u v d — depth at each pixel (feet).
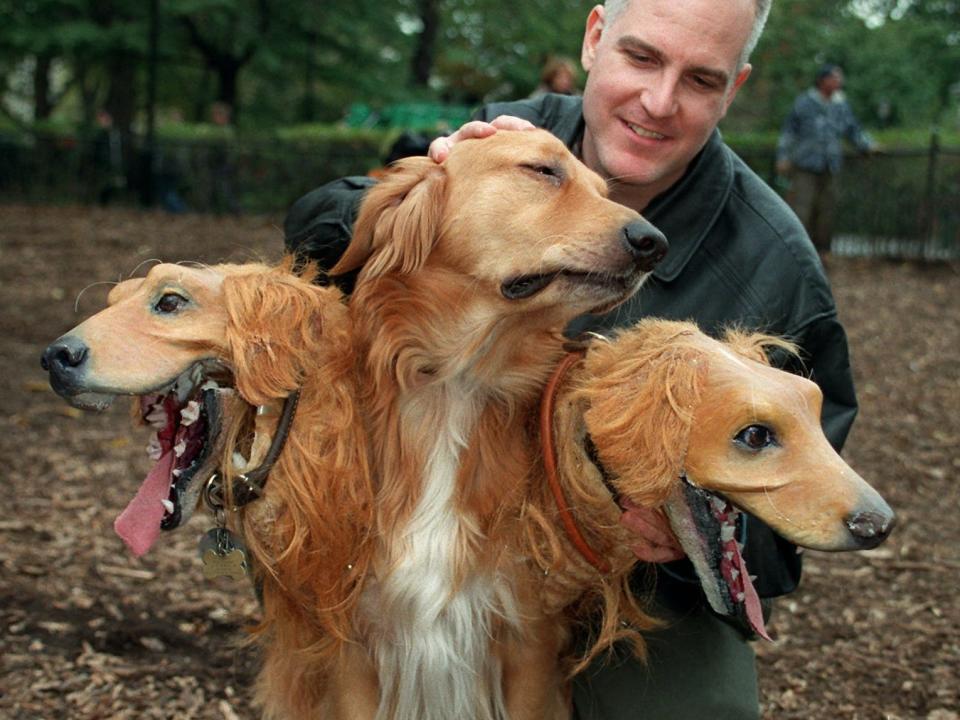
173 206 60.75
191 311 7.14
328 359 7.45
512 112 10.35
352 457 7.38
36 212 55.21
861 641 13.92
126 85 73.05
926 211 46.32
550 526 7.48
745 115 81.46
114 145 61.52
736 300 9.10
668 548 7.34
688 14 8.61
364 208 7.86
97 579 14.53
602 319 9.11
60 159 61.16
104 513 16.88
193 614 13.75
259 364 7.06
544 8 81.10
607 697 8.97
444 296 7.57
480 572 7.61
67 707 11.43
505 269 7.45
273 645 8.62
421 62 82.12
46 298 32.53
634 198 9.44
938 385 26.71
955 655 13.50
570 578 7.64
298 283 7.47
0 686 11.64
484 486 7.61
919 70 97.50
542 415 7.54
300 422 7.30
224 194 61.16
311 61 77.97
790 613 14.76
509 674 8.06
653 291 9.12
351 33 76.64
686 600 8.93
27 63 101.76
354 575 7.48
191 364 7.10
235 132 68.18
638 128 8.95
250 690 11.54
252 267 7.55
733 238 9.29
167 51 70.95
